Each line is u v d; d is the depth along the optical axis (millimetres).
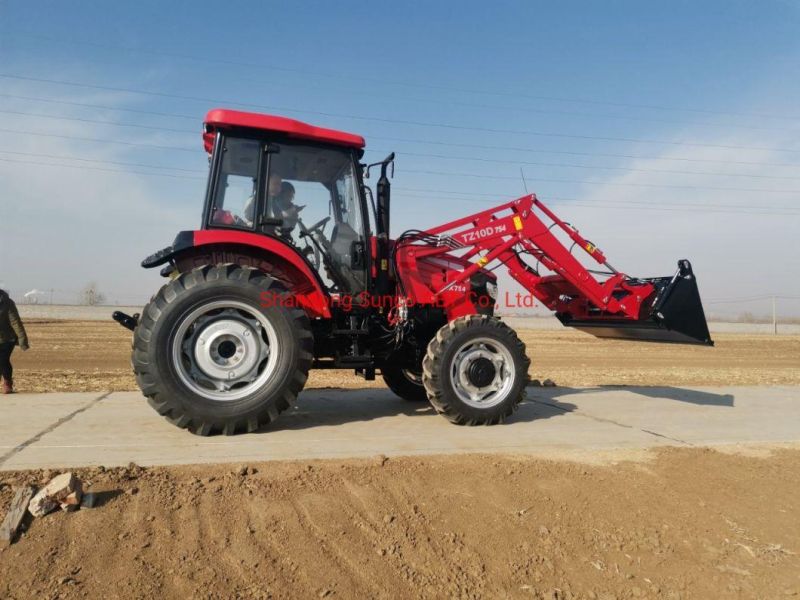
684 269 5977
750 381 10109
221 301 4293
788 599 2516
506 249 5820
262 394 4348
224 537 2623
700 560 2775
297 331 4457
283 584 2354
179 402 4145
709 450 4395
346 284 5133
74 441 3992
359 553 2604
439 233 5672
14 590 2176
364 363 5090
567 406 6215
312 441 4230
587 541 2871
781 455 4367
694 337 5938
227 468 3441
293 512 2885
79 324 27391
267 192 4863
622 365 14289
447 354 4957
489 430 4863
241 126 4754
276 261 4797
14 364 11789
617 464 3943
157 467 3404
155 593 2223
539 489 3402
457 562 2613
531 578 2562
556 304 6738
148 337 4129
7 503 2758
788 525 3154
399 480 3373
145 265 4500
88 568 2332
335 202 5125
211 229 4707
